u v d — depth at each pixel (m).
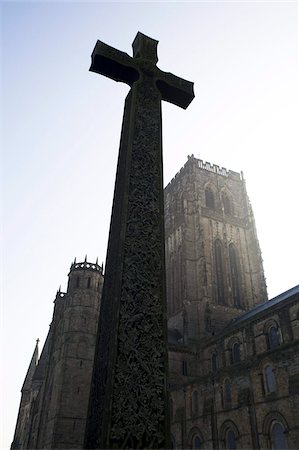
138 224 9.23
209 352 65.06
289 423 36.44
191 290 77.88
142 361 7.54
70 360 61.94
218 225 89.00
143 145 10.60
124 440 6.57
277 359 40.66
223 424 46.28
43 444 59.03
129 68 11.90
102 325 8.42
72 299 69.62
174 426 55.84
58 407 57.03
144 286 8.46
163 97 12.60
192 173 94.06
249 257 88.12
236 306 78.88
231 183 99.75
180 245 86.62
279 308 51.25
